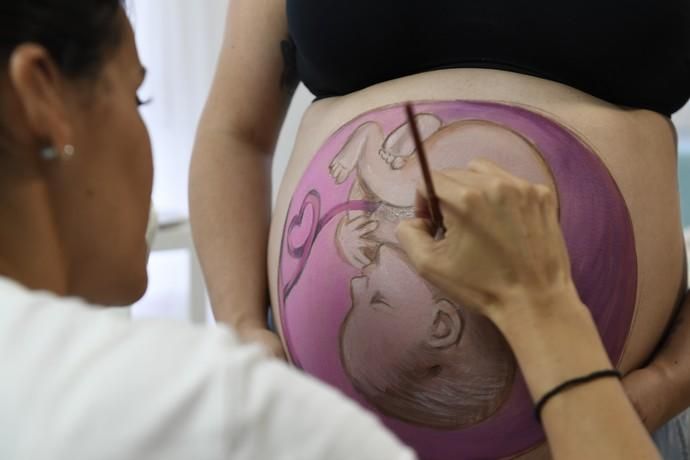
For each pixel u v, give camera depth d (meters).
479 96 0.87
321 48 0.92
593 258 0.82
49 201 0.59
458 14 0.87
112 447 0.45
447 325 0.82
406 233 0.75
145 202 0.67
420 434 0.85
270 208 1.02
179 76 2.28
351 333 0.86
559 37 0.85
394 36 0.89
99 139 0.61
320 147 0.93
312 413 0.47
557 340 0.68
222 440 0.46
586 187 0.83
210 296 0.97
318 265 0.88
